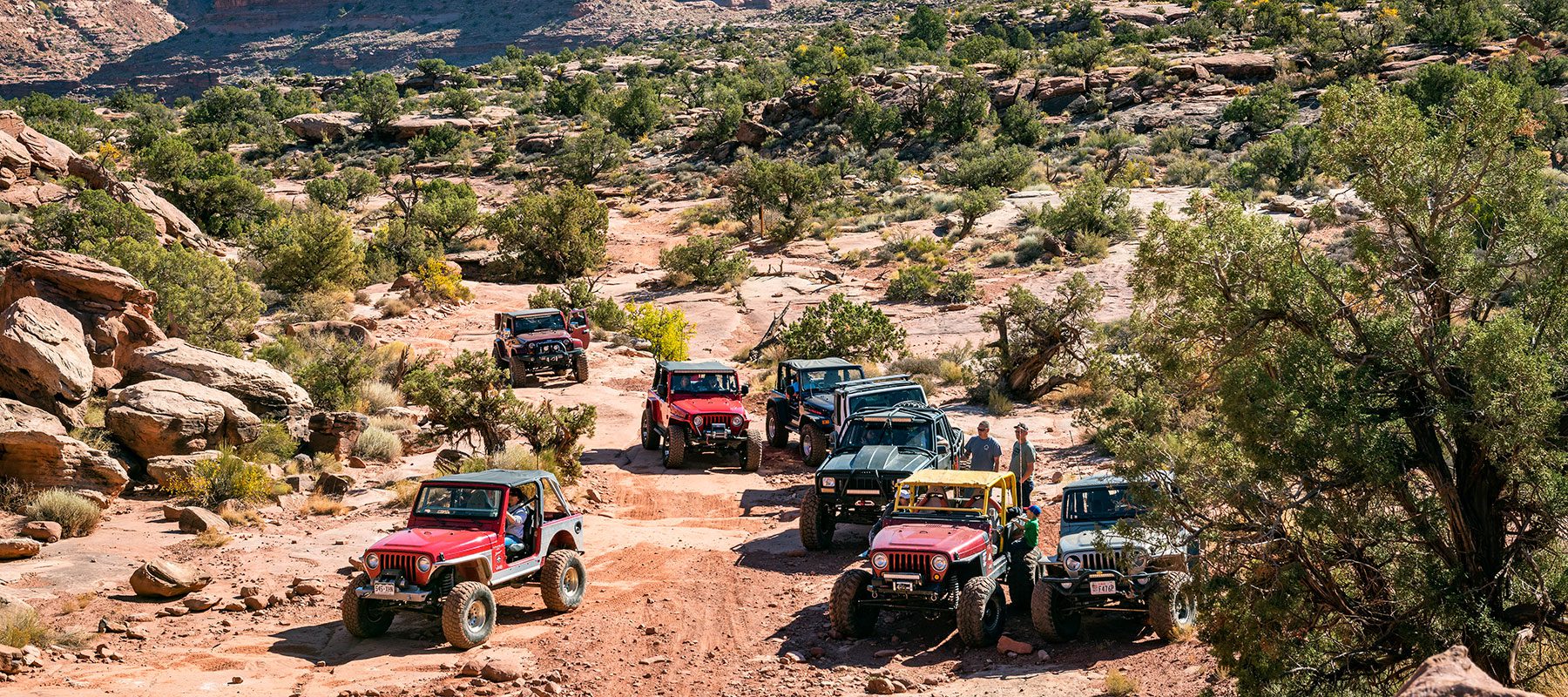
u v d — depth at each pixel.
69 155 60.69
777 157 93.38
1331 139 9.04
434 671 11.47
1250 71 95.00
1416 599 8.26
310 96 163.12
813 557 15.94
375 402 27.84
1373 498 8.80
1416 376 8.34
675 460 22.11
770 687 10.89
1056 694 9.94
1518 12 99.12
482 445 23.50
